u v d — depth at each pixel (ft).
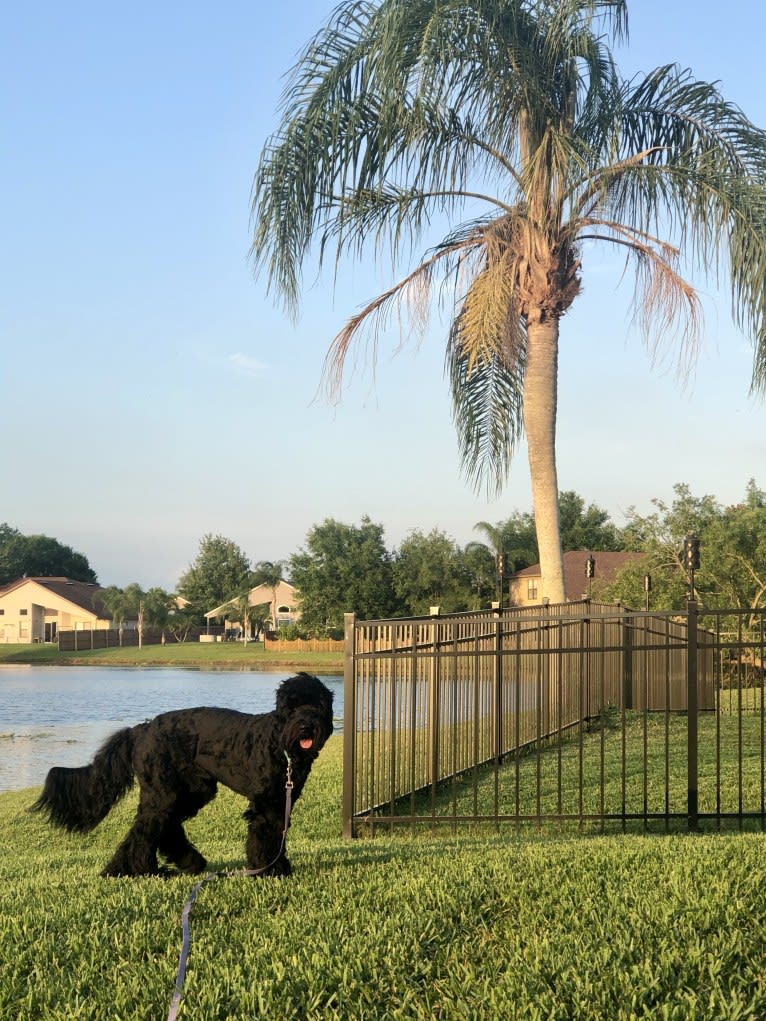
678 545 86.12
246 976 14.75
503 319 42.98
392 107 40.83
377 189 43.42
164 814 20.42
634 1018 12.84
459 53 40.42
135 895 18.76
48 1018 13.87
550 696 44.57
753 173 43.09
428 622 29.14
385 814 30.94
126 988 14.56
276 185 42.57
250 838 19.79
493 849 22.52
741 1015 12.88
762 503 104.94
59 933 17.02
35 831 34.83
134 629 326.03
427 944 15.62
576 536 236.84
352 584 247.70
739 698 26.76
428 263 45.70
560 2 41.39
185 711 20.49
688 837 23.66
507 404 52.60
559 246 43.96
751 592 83.61
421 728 33.45
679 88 45.01
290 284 43.50
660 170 43.98
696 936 15.19
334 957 15.17
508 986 13.88
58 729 95.71
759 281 41.45
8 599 314.96
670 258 43.96
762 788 26.73
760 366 41.88
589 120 43.86
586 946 15.08
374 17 41.14
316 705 18.98
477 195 45.19
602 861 19.84
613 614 26.84
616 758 40.22
